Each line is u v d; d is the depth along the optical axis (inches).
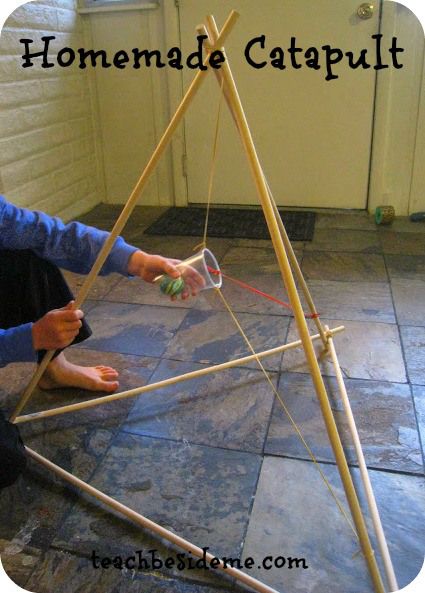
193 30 91.2
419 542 33.3
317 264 73.7
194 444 41.3
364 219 92.2
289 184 97.0
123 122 100.1
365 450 40.0
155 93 96.8
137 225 91.8
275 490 37.1
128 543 33.8
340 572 31.6
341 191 95.6
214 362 51.6
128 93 98.0
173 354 53.0
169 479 38.2
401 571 31.6
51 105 86.0
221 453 40.4
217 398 46.3
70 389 47.6
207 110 95.3
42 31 82.0
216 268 36.9
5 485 32.8
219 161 98.1
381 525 33.3
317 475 38.2
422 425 42.3
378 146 91.4
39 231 38.3
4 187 76.0
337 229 87.5
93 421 43.9
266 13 87.4
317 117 91.8
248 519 35.0
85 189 99.6
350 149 92.7
